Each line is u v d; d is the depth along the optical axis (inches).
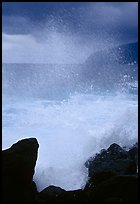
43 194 193.5
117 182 175.2
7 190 163.6
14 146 203.2
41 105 544.4
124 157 250.7
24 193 170.9
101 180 204.8
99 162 244.5
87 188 205.6
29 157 196.5
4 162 174.6
